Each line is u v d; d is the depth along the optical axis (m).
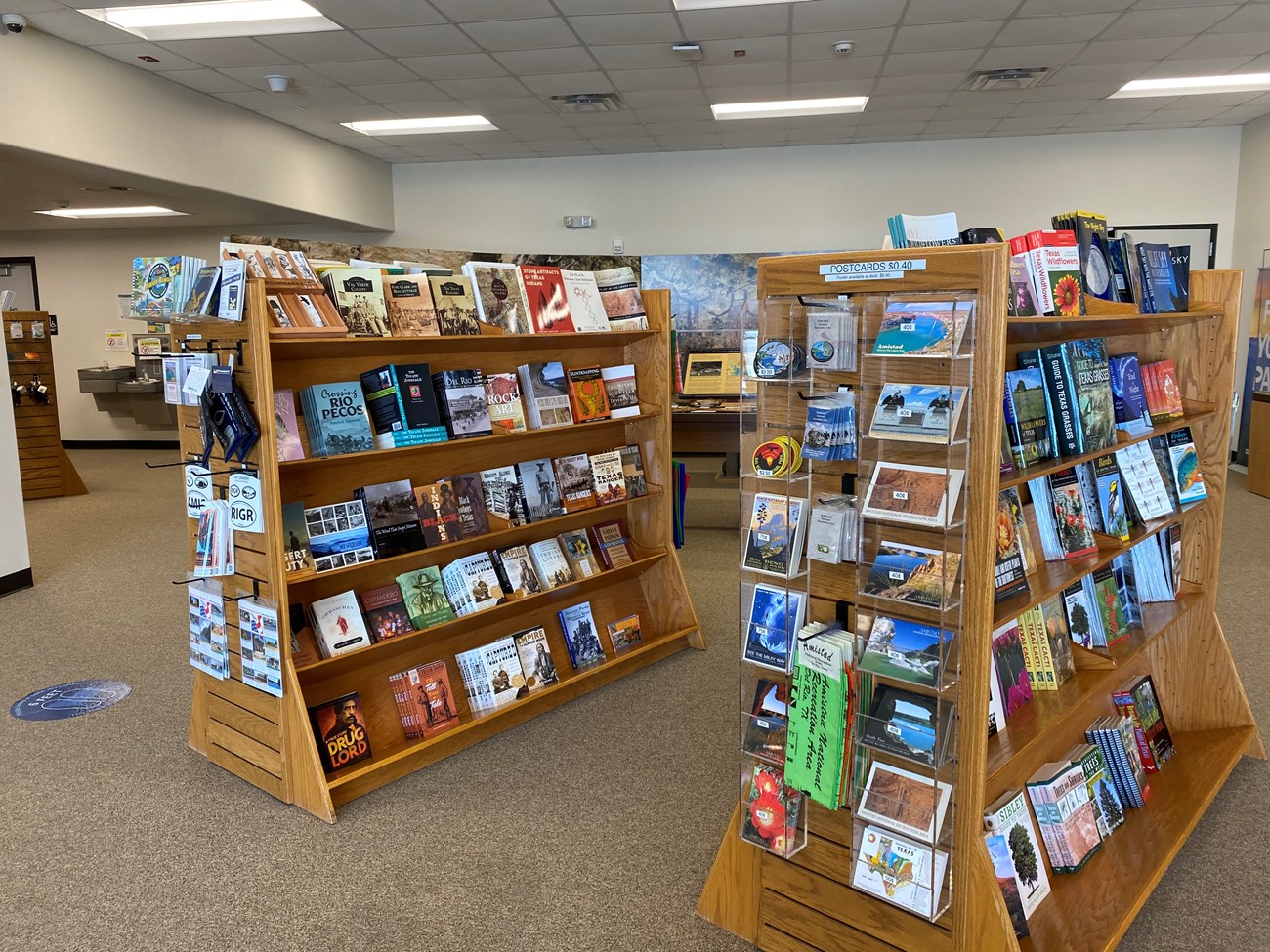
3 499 5.18
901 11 5.55
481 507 3.38
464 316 3.22
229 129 7.60
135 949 2.17
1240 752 2.97
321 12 5.43
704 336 10.05
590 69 6.75
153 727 3.44
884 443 1.76
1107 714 2.80
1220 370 2.95
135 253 11.44
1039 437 2.09
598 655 3.78
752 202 10.04
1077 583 2.49
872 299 1.77
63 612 4.87
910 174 9.68
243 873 2.48
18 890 2.40
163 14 5.48
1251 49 6.41
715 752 3.21
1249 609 4.54
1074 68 6.87
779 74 6.95
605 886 2.41
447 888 2.41
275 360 2.87
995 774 1.82
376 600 3.11
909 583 1.72
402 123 8.52
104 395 11.72
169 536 6.71
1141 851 2.40
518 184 10.47
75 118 5.96
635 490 3.99
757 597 1.96
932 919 1.75
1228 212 9.09
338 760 2.88
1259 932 2.18
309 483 2.99
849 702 1.82
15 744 3.30
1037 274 2.00
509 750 3.24
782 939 2.10
